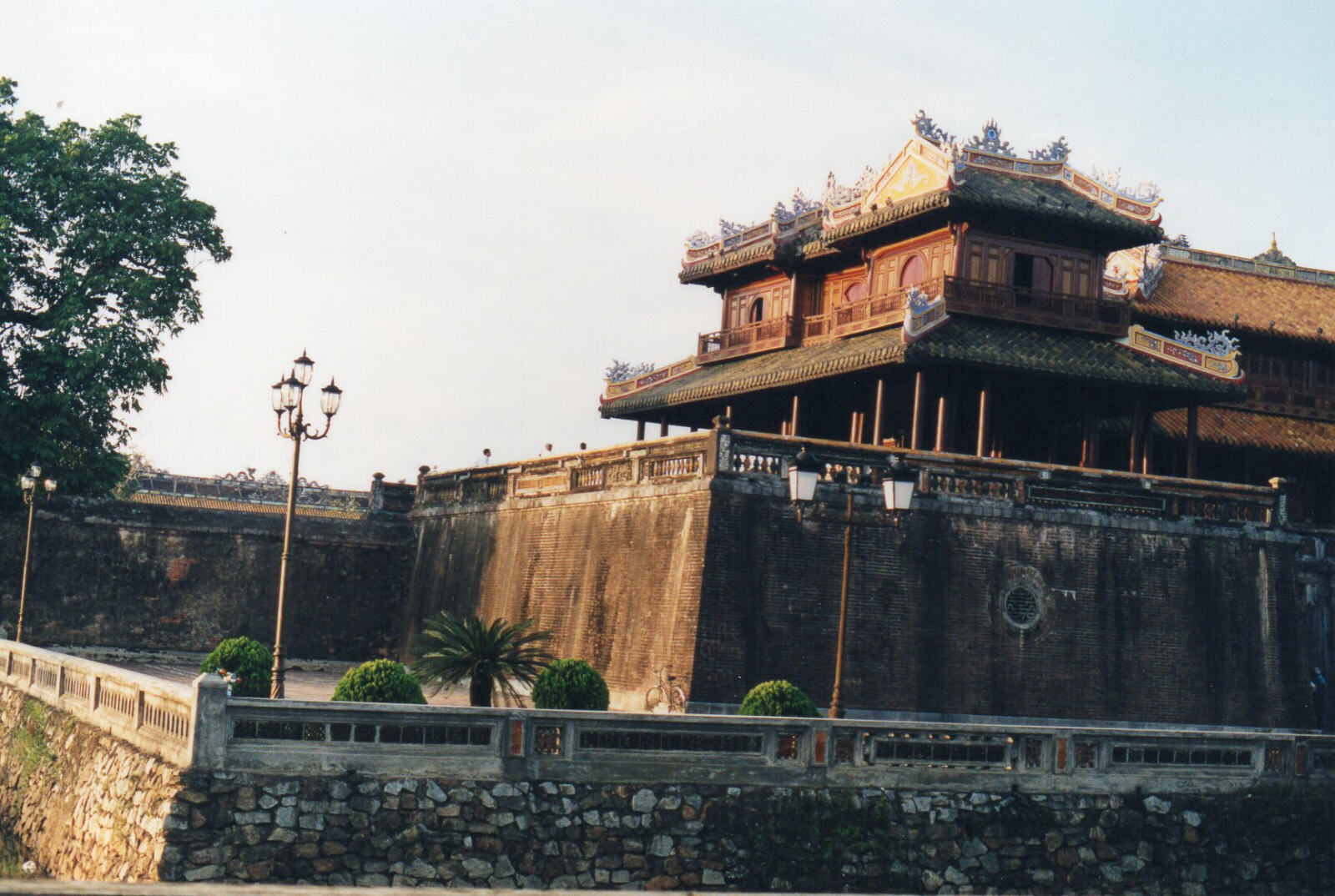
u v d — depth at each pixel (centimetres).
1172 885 2870
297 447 3459
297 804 2398
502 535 4759
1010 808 2791
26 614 4847
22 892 1225
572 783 2558
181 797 2334
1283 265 6266
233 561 5288
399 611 5506
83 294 5162
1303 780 3019
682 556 3681
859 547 3744
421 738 2486
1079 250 4897
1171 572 4119
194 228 5466
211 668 3294
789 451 3731
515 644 3159
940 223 4822
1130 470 4812
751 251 5666
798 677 3631
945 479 3891
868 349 4594
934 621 3794
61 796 2958
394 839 2436
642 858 2564
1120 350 4772
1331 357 5916
